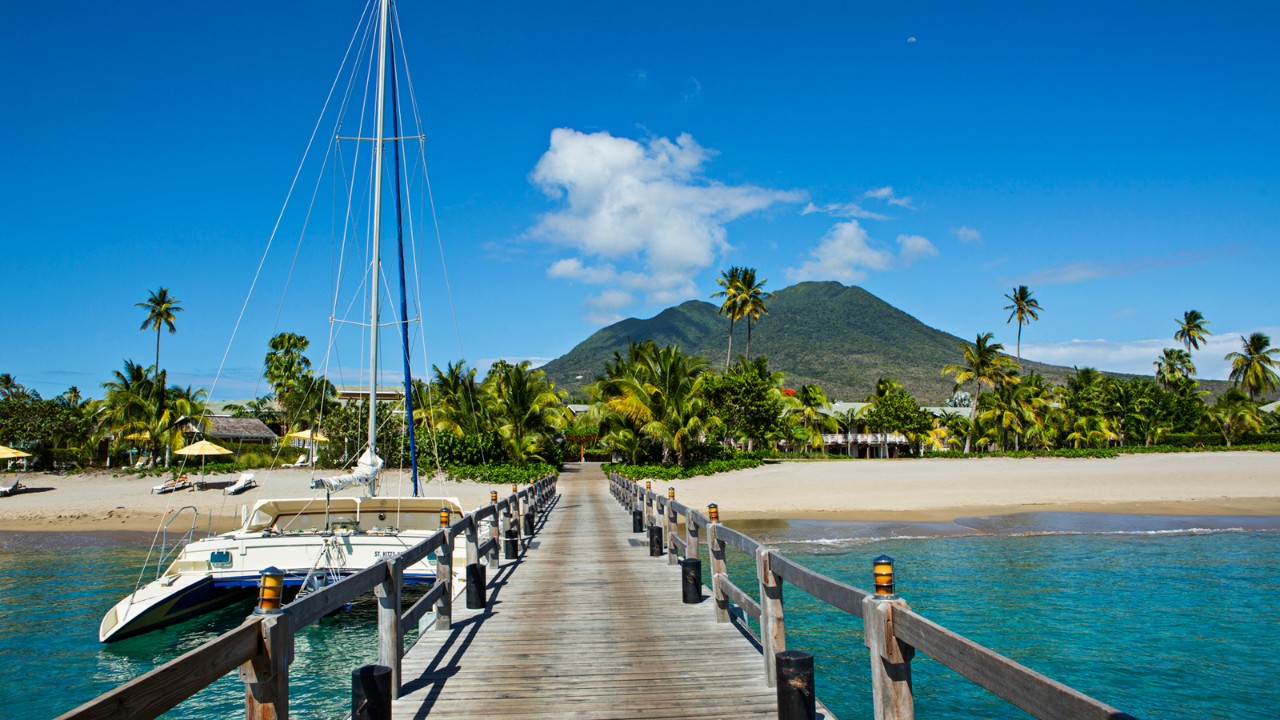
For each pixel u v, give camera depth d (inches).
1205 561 832.9
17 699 423.5
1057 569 783.7
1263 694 422.3
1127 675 453.4
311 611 194.5
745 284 2938.0
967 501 1405.0
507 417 1921.8
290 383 3006.9
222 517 1254.3
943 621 573.6
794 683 196.4
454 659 305.4
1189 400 3233.3
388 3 808.3
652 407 1836.9
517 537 644.1
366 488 670.5
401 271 828.0
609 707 244.2
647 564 569.9
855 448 3604.8
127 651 495.5
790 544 979.9
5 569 851.4
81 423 2123.5
